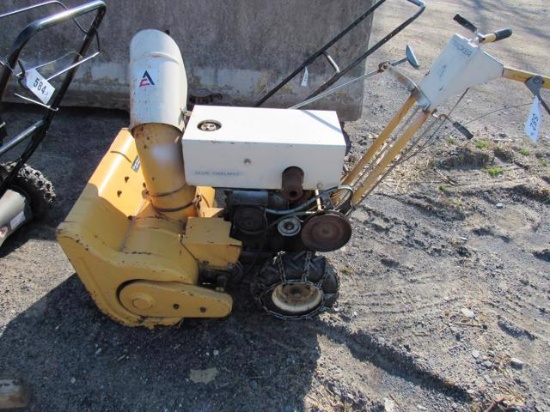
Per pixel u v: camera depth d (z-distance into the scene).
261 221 2.55
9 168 3.22
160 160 2.39
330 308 3.03
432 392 2.67
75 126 4.75
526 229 3.90
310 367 2.70
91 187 2.59
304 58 4.78
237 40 4.75
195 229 2.61
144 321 2.75
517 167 4.58
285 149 2.30
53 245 3.39
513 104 5.91
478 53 2.27
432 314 3.08
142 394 2.52
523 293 3.32
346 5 4.55
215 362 2.69
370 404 2.57
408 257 3.51
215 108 2.57
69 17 2.45
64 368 2.61
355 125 5.11
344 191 2.71
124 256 2.44
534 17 9.59
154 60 2.38
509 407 2.58
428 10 9.30
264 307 2.81
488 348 2.90
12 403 2.40
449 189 4.20
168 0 4.61
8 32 4.79
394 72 2.53
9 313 2.88
